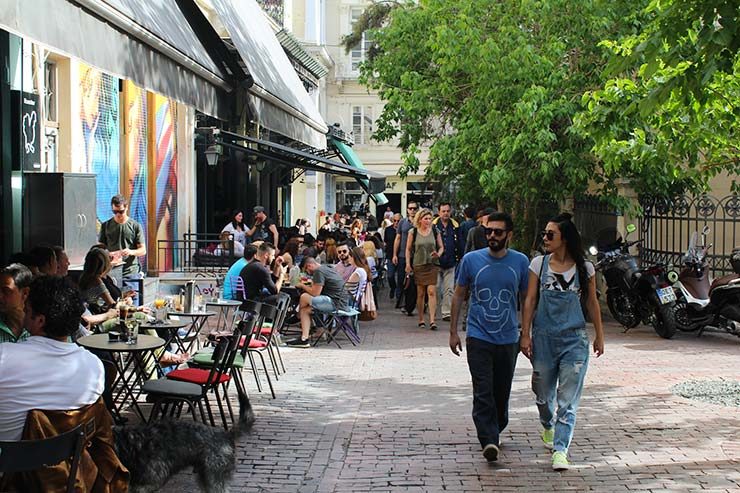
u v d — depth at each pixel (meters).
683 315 15.13
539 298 7.75
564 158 17.59
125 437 5.91
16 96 11.95
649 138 13.80
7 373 4.91
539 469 7.58
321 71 38.91
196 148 22.95
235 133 18.20
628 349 13.91
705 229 16.25
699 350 13.80
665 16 7.64
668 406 9.84
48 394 4.95
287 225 36.38
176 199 20.94
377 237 26.45
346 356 13.76
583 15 18.33
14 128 11.95
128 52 8.12
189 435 6.26
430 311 16.83
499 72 18.28
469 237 15.62
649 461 7.77
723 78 9.70
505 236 7.78
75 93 14.91
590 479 7.29
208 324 15.40
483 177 17.81
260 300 13.80
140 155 18.48
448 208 17.20
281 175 32.00
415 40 24.47
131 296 10.30
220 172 24.77
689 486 7.08
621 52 10.99
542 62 17.95
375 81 25.86
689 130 10.29
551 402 7.95
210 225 24.09
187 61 9.79
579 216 22.38
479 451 8.17
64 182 11.10
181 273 18.31
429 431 8.95
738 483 7.14
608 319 17.70
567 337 7.66
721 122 10.08
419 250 16.80
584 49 18.67
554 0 18.20
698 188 17.58
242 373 12.19
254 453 8.16
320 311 14.68
